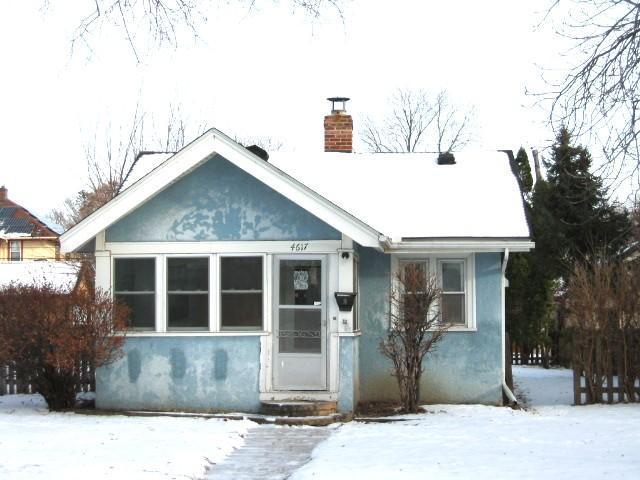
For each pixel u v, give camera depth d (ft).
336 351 52.16
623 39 35.91
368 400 57.26
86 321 51.06
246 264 53.72
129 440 40.16
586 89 36.40
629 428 44.52
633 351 58.95
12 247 191.01
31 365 52.26
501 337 56.95
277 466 35.73
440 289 53.72
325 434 45.24
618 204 75.66
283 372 53.06
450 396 56.90
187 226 53.93
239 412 52.70
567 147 38.81
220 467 35.47
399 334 53.57
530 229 57.72
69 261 111.86
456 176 64.90
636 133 35.91
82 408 53.93
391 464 34.76
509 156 67.67
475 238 55.77
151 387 53.31
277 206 53.52
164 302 53.67
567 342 76.64
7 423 46.06
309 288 53.36
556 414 52.54
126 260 54.24
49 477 30.14
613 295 59.11
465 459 35.50
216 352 53.16
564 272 92.38
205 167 54.13
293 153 68.85
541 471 31.76
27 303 51.01
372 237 50.62
